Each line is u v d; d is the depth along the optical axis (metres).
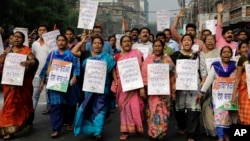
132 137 6.72
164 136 6.43
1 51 7.88
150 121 6.32
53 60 6.62
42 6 31.50
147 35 8.09
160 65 6.21
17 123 6.61
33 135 6.86
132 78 6.34
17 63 6.47
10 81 6.41
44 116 8.43
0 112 6.70
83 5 7.67
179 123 6.92
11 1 24.08
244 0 27.41
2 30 10.45
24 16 29.66
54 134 6.66
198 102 6.31
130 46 6.50
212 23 10.29
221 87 6.04
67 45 7.24
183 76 6.30
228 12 26.80
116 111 9.39
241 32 8.56
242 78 5.78
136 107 6.40
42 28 8.45
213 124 6.52
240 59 5.81
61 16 37.19
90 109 6.52
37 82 8.06
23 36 6.70
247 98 5.73
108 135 6.94
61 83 6.53
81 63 7.11
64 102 6.73
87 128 6.48
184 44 6.49
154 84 6.19
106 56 6.48
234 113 6.17
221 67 6.05
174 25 8.65
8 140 6.52
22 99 6.68
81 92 7.28
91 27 7.68
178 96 6.46
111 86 6.61
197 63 6.36
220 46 7.86
